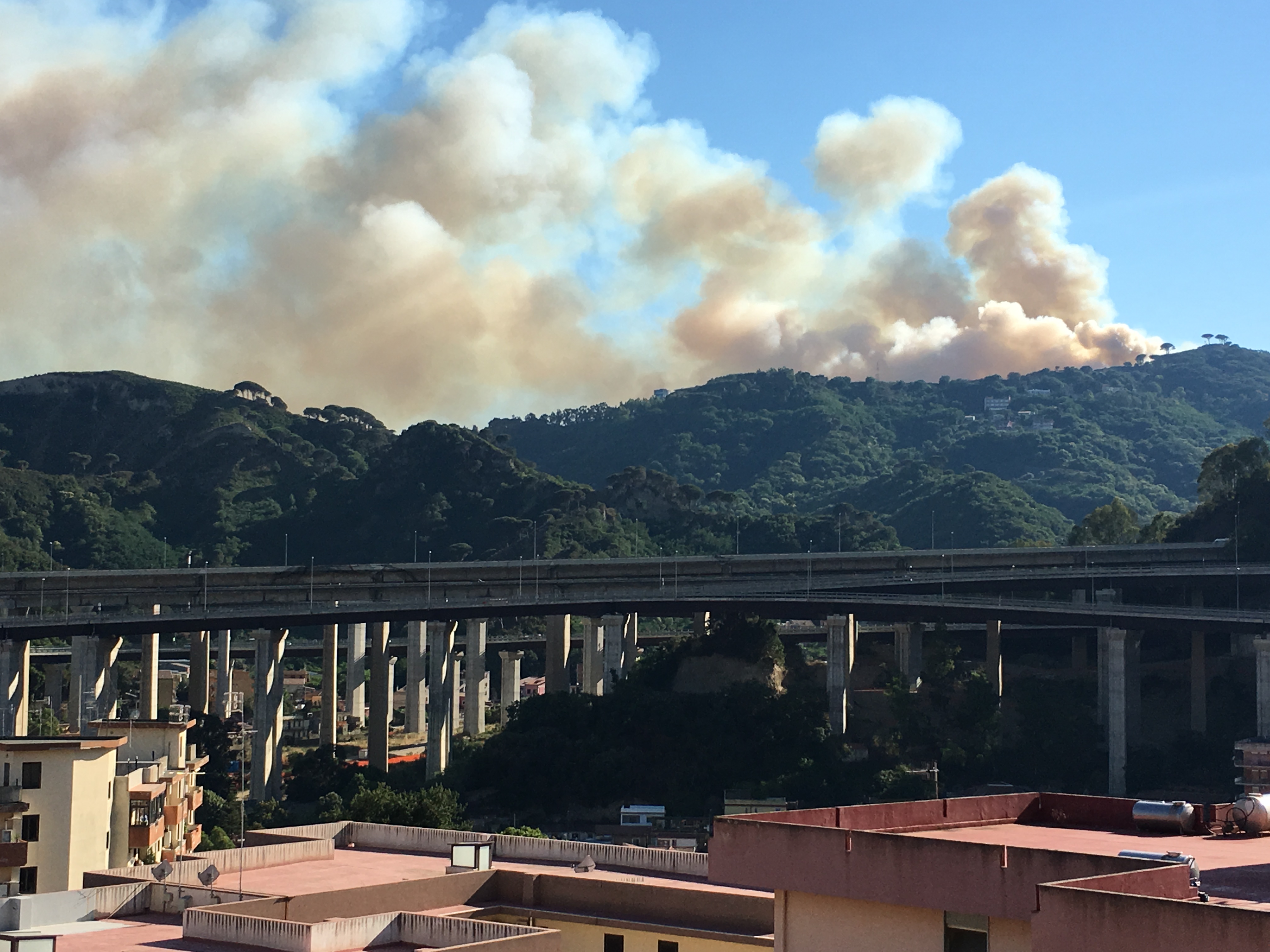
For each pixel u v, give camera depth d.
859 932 31.61
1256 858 33.94
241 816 160.75
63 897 53.25
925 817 38.62
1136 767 198.00
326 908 52.06
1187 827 38.12
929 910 30.69
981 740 196.25
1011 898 29.41
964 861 30.08
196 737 190.12
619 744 184.25
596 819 176.88
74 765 93.62
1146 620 198.38
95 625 192.62
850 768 184.38
